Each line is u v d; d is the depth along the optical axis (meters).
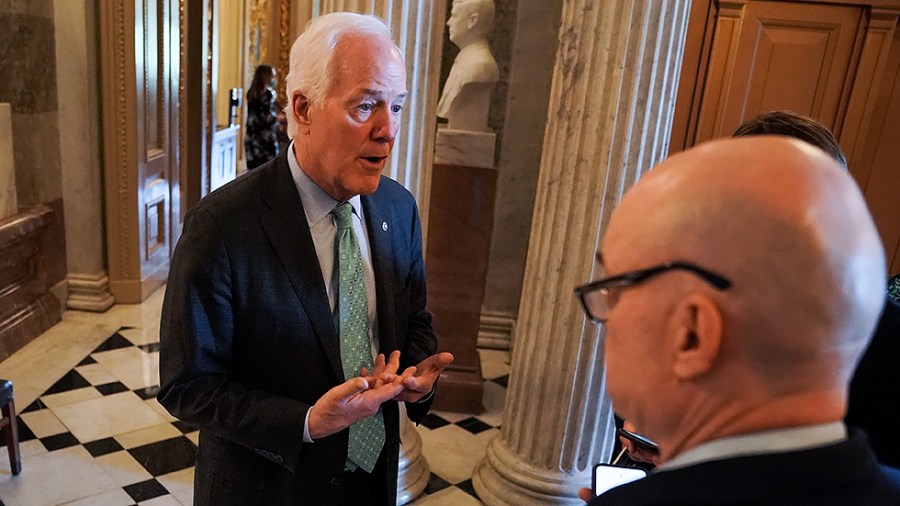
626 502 0.61
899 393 1.17
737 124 3.23
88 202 4.22
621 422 1.52
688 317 0.56
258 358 1.33
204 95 5.33
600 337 2.36
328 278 1.39
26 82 3.83
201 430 1.46
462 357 3.54
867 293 0.53
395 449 1.55
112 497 2.58
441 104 3.33
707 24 3.13
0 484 2.59
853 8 3.03
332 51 1.22
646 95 2.10
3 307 3.63
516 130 3.96
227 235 1.26
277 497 1.40
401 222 1.57
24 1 3.76
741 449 0.56
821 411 0.56
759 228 0.52
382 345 1.47
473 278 3.42
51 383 3.41
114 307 4.43
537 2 3.73
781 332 0.53
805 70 3.14
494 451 2.74
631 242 0.60
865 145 3.23
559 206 2.28
